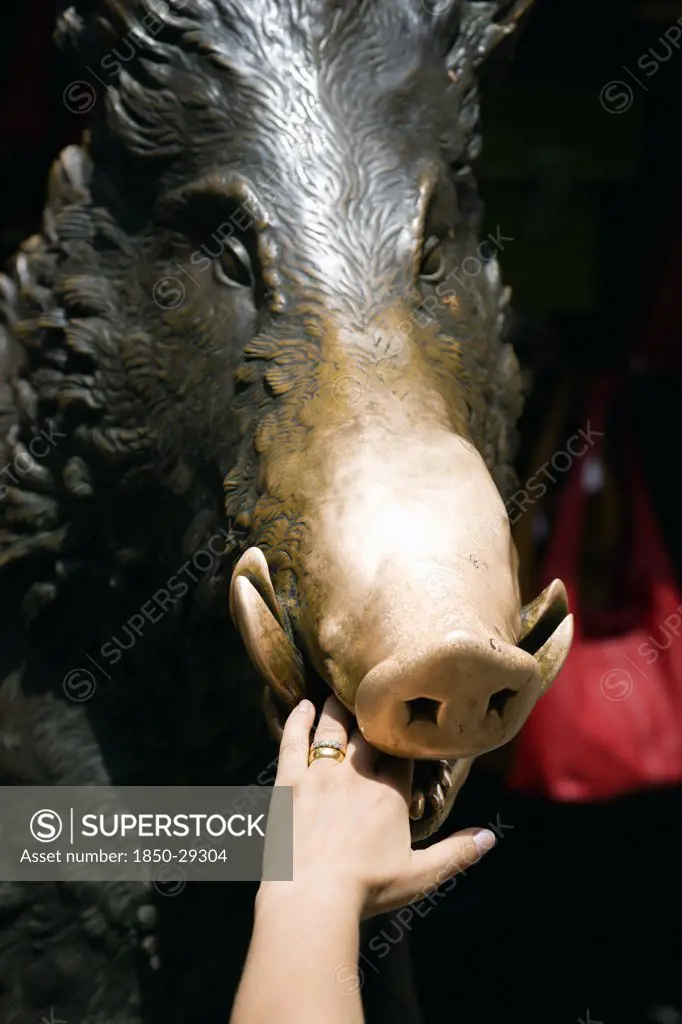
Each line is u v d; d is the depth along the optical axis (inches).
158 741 133.9
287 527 102.0
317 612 96.3
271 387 110.8
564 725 189.8
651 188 198.5
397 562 93.0
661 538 200.5
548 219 197.6
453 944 231.8
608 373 203.8
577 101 196.2
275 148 116.0
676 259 196.7
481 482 98.6
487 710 89.9
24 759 132.7
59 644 133.5
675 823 222.7
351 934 93.7
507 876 234.1
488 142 195.0
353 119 117.6
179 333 119.3
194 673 129.0
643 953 225.8
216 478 116.7
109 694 133.0
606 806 224.4
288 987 91.9
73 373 126.0
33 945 132.0
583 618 197.9
